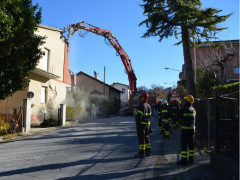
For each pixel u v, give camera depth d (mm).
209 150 6965
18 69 9758
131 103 28672
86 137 9984
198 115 9062
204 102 7754
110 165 5523
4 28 8555
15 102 15492
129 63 25672
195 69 19938
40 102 16938
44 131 12641
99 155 6566
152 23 11547
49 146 8070
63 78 21000
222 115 5016
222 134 4930
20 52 9734
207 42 13148
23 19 9477
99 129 13016
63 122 15586
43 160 6066
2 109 15461
